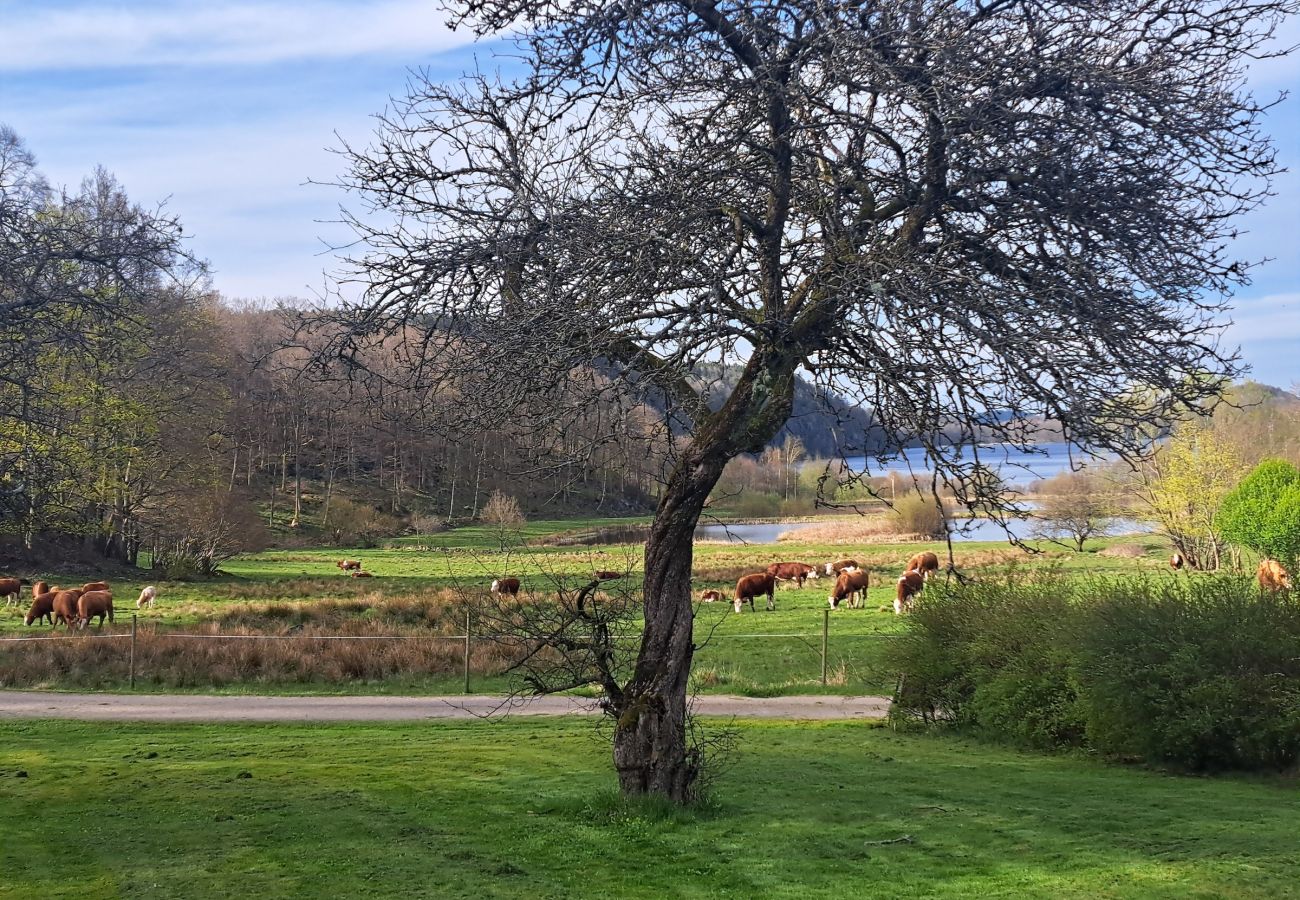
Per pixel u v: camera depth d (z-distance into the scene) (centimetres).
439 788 988
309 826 826
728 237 782
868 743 1391
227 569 5362
